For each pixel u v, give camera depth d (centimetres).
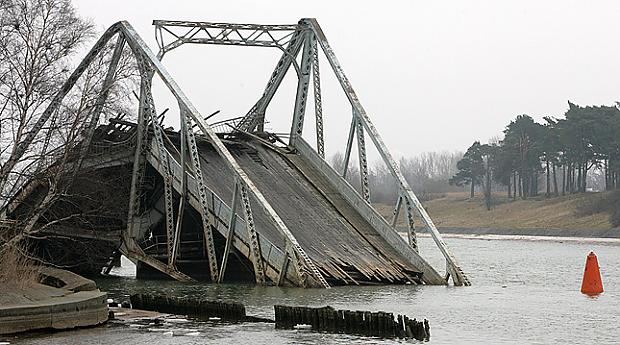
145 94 6244
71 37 5772
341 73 6819
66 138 5928
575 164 19512
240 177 5659
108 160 6369
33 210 5722
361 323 3628
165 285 5878
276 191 6462
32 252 6262
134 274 7412
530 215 18788
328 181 6831
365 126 6538
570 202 18612
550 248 13125
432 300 4847
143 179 6450
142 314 4103
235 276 6425
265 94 7356
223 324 3856
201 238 6669
